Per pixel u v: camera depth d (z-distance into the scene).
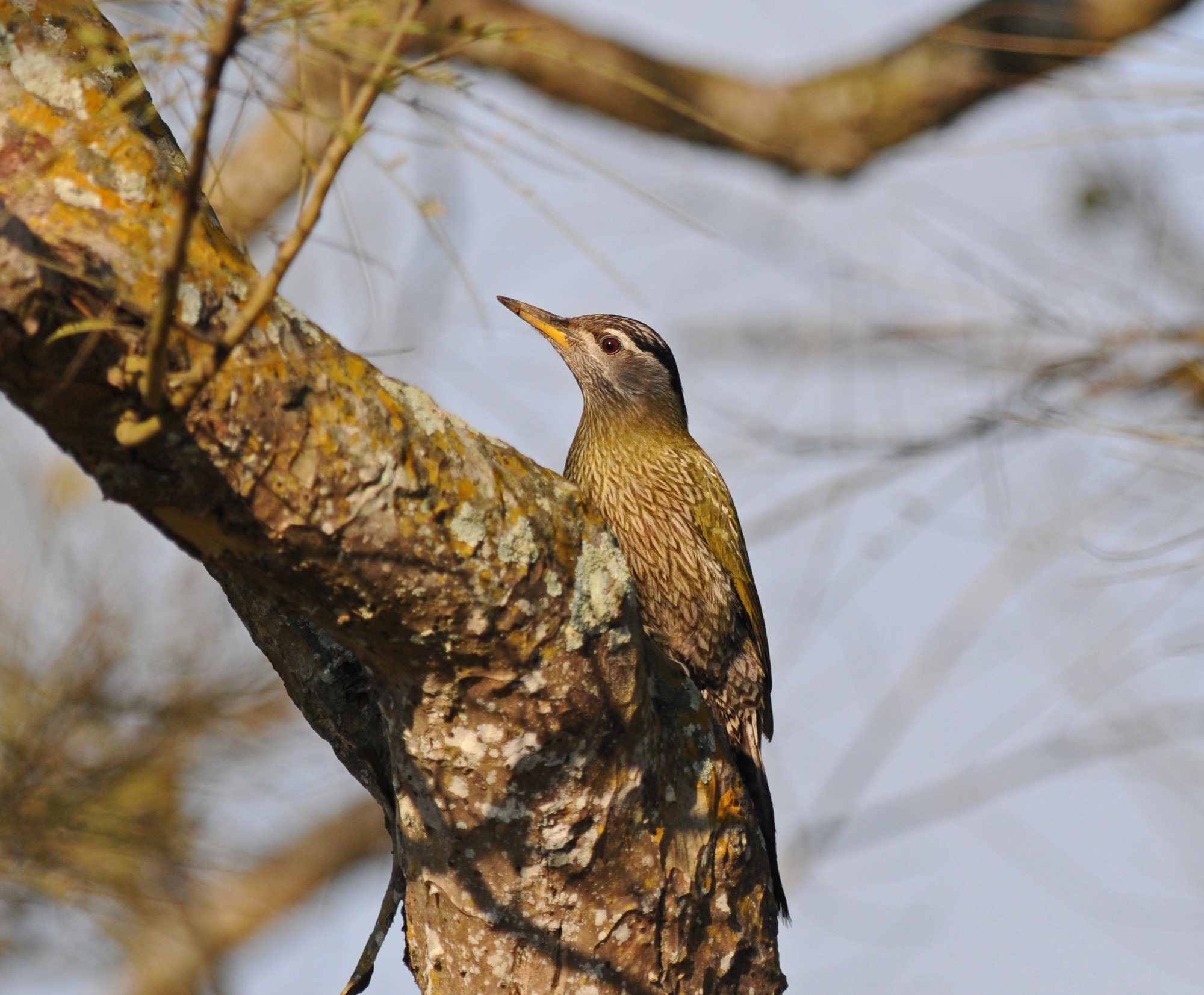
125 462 4.59
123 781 9.05
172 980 9.53
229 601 6.31
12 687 8.84
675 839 5.91
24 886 8.62
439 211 4.36
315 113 4.18
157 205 4.54
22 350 4.28
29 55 4.53
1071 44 11.14
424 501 4.92
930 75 13.38
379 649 5.20
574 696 5.33
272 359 4.64
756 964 6.26
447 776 5.46
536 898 5.66
